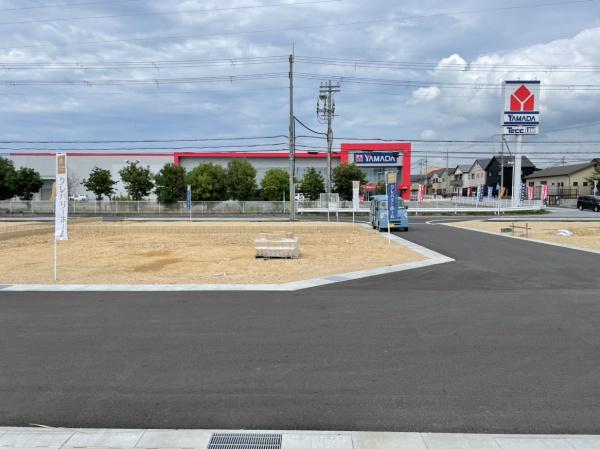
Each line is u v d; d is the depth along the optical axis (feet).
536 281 35.22
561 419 13.12
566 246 59.21
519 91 154.81
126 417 13.32
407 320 23.90
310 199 175.22
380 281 35.60
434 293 30.94
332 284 34.40
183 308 26.73
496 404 14.07
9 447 11.60
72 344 20.06
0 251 59.98
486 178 276.41
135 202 158.61
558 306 26.91
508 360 17.87
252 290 32.24
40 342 20.36
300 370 16.89
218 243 69.36
